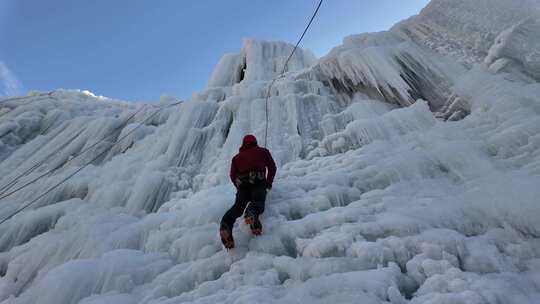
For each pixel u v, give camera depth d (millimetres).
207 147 5832
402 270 2174
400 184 3178
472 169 2990
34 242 3875
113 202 4598
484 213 2389
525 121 3143
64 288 2562
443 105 4527
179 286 2484
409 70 5277
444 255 2068
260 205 2879
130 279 2662
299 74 6805
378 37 6297
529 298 1644
